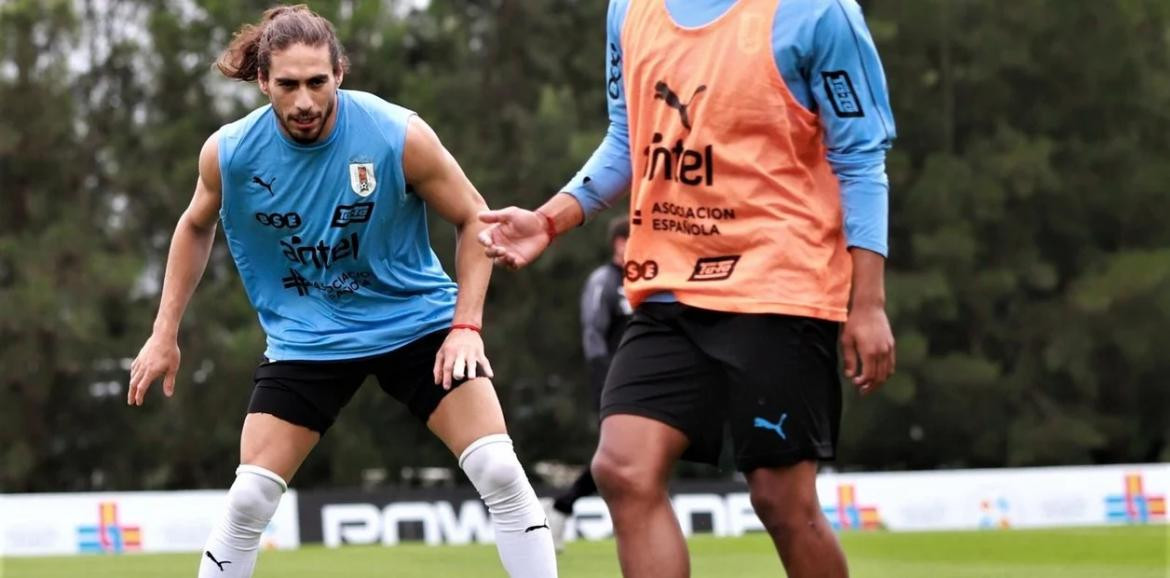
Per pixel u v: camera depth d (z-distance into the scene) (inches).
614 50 596.7
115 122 2933.1
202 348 2819.9
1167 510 1862.7
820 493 1785.2
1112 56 3203.7
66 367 2753.4
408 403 666.8
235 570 652.7
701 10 561.6
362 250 644.1
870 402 3019.2
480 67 3105.3
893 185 3147.1
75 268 2778.1
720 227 561.9
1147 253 3154.5
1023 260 3179.1
